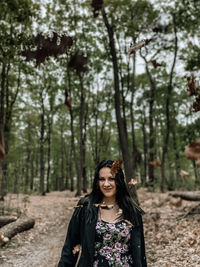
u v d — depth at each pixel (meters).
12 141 18.58
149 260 5.14
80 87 20.45
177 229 6.64
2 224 7.74
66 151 38.94
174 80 15.62
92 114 26.39
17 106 21.42
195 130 8.82
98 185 1.95
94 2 0.77
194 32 13.06
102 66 20.12
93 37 16.11
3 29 10.20
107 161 2.00
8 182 9.53
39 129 28.56
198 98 0.66
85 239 1.75
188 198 10.15
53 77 19.36
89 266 1.69
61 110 27.61
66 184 40.88
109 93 25.56
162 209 8.23
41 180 22.50
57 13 13.98
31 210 10.73
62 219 9.64
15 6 10.07
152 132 20.41
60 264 1.75
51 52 0.58
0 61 9.35
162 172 12.76
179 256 5.14
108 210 1.87
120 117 11.35
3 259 5.52
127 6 12.48
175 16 12.74
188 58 10.92
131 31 12.33
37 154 35.94
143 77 22.69
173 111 15.55
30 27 10.67
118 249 1.74
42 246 6.59
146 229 7.09
